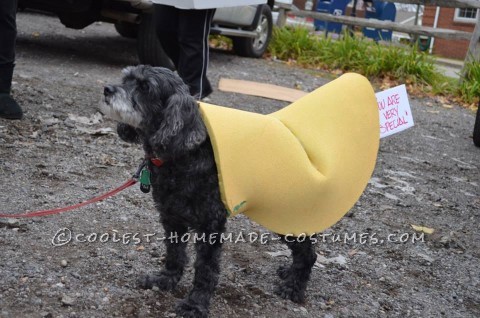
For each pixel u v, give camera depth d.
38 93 6.30
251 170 2.89
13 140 4.98
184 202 2.86
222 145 2.80
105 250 3.55
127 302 3.05
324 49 11.13
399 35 16.28
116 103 2.78
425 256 4.16
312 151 3.09
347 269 3.84
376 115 3.26
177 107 2.72
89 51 9.22
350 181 3.14
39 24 11.22
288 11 12.49
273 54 11.45
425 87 10.09
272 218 3.06
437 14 21.70
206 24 5.83
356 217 4.64
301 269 3.34
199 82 5.94
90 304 2.97
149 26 7.78
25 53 8.35
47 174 4.45
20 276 3.10
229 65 9.97
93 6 7.70
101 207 4.09
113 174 4.71
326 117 3.15
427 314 3.43
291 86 9.01
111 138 5.48
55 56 8.45
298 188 2.96
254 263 3.73
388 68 10.39
